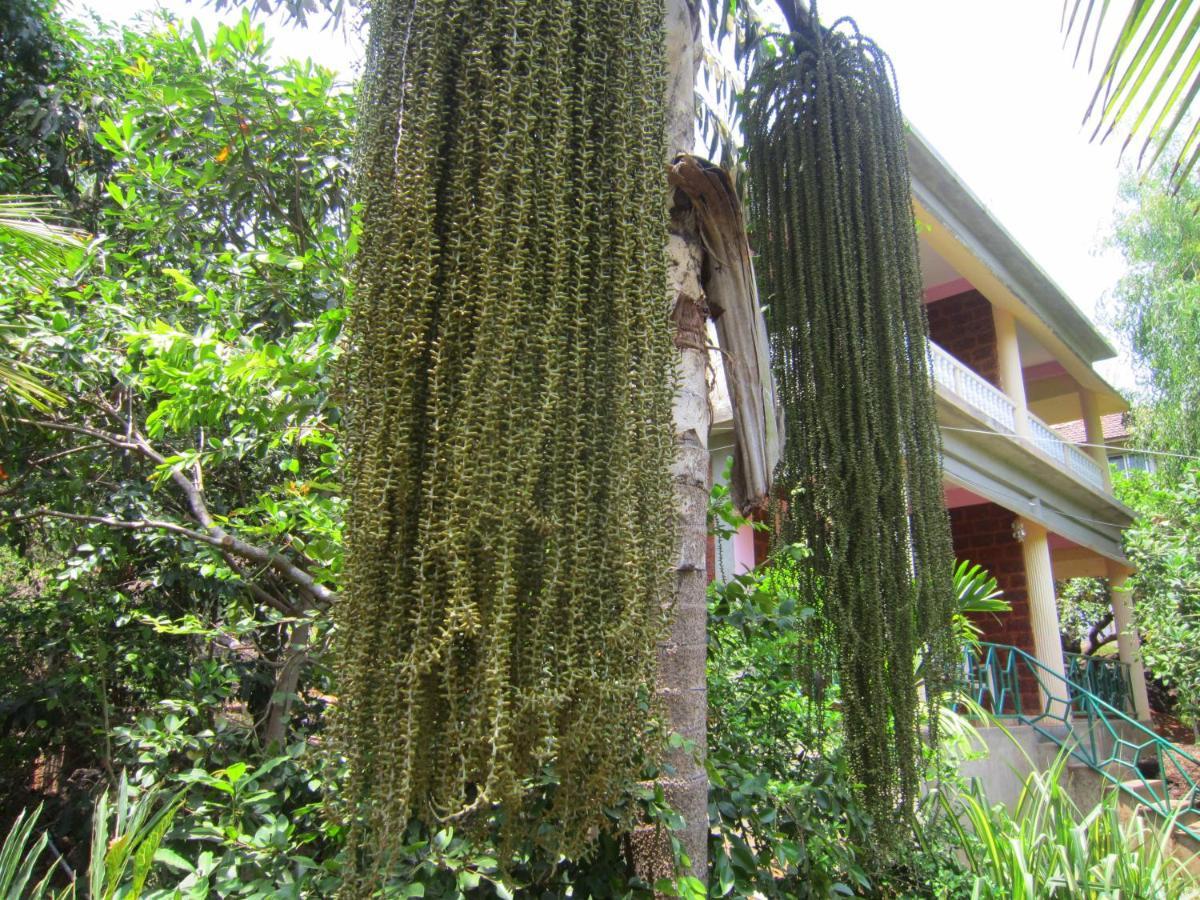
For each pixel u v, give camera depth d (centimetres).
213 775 246
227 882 206
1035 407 1423
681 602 230
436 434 148
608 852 221
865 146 330
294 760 256
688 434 241
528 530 151
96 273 418
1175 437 1109
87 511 402
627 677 152
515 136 161
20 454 413
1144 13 194
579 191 168
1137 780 617
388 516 146
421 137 160
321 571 282
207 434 401
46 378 350
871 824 292
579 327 161
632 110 178
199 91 405
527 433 150
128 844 197
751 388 272
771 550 315
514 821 155
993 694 663
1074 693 883
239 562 375
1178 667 790
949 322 1045
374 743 144
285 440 301
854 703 290
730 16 421
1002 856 343
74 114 553
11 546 462
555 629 148
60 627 410
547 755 140
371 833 145
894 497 305
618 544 154
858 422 303
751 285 274
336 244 365
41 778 449
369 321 159
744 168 409
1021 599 987
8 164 524
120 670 408
